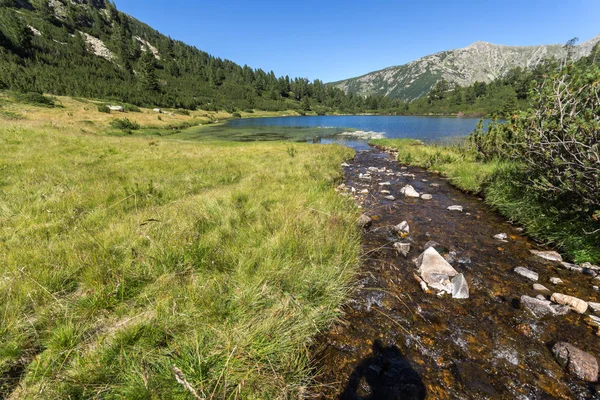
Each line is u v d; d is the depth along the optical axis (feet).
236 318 9.33
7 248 12.55
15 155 37.09
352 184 35.27
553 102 18.17
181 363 7.52
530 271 13.80
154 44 645.51
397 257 15.96
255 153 56.24
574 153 16.17
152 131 134.31
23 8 444.14
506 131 32.09
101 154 44.83
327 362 9.02
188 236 13.94
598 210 14.48
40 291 9.84
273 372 7.76
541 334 10.03
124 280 10.53
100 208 18.83
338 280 12.23
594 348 9.30
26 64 287.69
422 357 9.25
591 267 13.78
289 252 13.46
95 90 259.19
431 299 12.15
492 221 21.40
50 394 6.64
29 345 8.05
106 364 7.49
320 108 505.25
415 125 185.98
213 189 26.40
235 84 579.07
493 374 8.63
